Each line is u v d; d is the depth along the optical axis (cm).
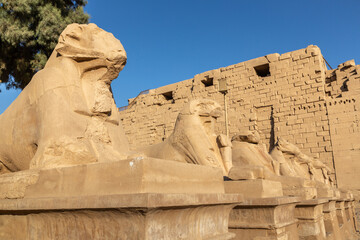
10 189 280
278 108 1736
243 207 396
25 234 252
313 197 568
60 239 228
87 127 336
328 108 1603
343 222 815
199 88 2014
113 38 372
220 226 283
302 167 1023
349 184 1466
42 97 328
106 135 362
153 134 2133
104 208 200
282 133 1692
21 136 346
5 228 269
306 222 538
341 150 1523
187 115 626
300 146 1630
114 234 204
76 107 335
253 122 1778
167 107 2144
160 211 201
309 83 1684
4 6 1030
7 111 383
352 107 1547
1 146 374
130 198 190
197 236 246
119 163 218
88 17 1177
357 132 1505
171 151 611
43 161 283
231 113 1862
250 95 1838
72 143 297
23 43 1066
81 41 365
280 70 1780
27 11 1016
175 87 2133
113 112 399
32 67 1060
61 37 361
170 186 226
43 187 258
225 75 1950
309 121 1636
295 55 1759
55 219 233
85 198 208
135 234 195
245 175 400
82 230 219
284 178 562
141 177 204
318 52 1719
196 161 575
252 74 1867
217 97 1933
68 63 356
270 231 379
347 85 1592
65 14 1116
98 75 370
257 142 805
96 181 226
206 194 244
